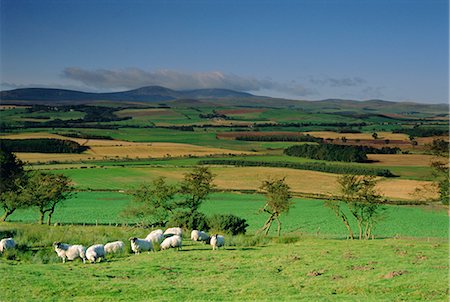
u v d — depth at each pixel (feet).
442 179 191.52
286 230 248.52
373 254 110.93
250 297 74.74
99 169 456.04
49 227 174.81
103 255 107.65
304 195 358.84
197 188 230.07
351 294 76.64
